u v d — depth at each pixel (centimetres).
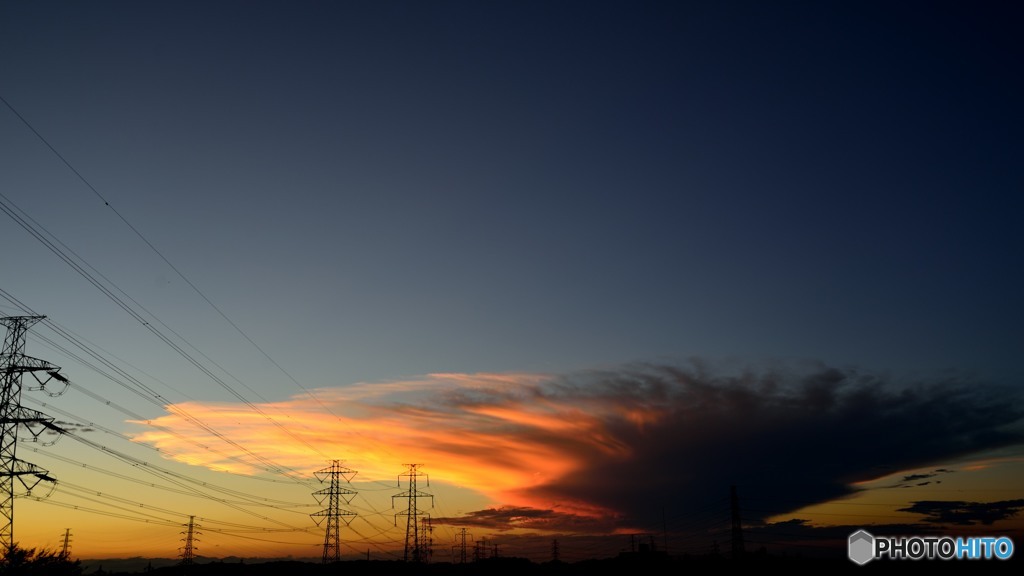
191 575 10900
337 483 11644
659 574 12925
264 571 11194
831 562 9712
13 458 5953
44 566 7375
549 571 14062
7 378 6041
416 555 12800
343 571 11506
